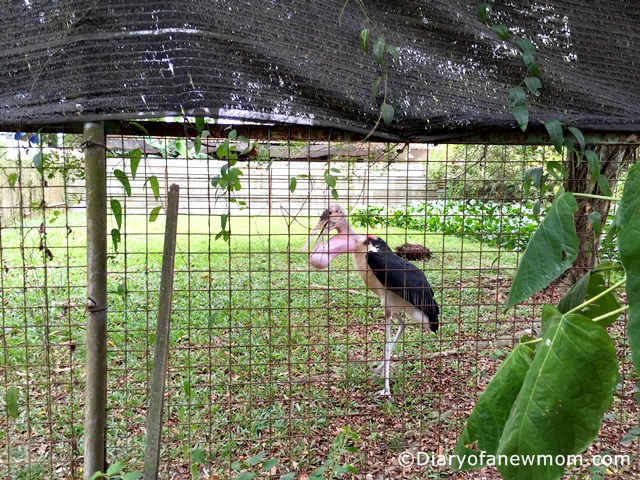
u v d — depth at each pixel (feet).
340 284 19.27
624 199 3.43
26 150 7.26
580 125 6.95
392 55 6.16
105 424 6.89
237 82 6.27
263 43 6.29
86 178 6.47
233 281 18.15
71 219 16.12
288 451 9.20
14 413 7.13
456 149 10.36
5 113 6.06
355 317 16.15
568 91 6.95
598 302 5.09
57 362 12.47
